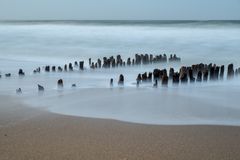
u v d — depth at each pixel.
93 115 9.55
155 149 7.16
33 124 8.69
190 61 22.70
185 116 9.55
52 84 13.95
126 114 9.68
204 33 40.69
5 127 8.45
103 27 64.50
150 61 20.59
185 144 7.46
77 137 7.80
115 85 13.77
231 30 43.41
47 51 29.42
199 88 13.28
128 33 45.34
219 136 7.98
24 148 7.14
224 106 10.58
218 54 25.19
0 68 18.78
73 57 25.80
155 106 10.56
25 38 41.75
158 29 51.75
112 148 7.19
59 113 9.70
